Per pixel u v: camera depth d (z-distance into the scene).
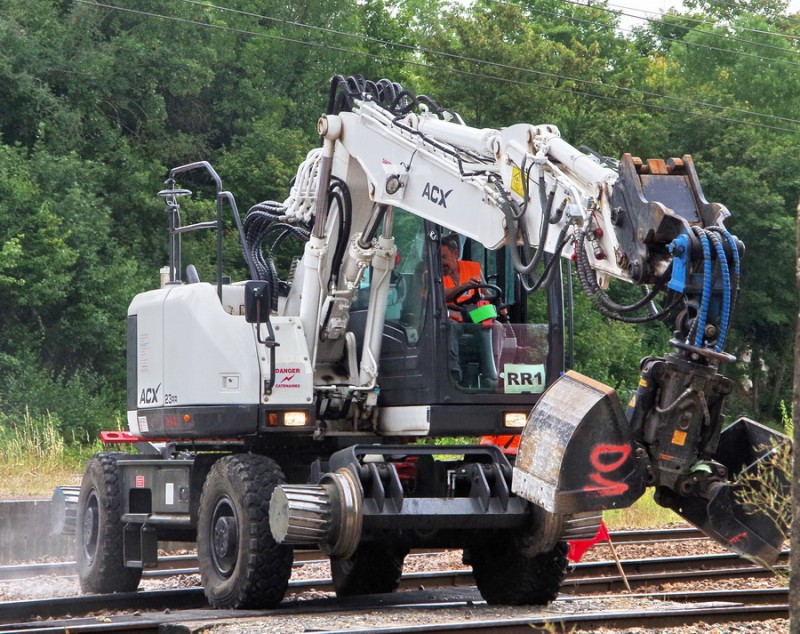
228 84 160.50
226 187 145.00
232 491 37.62
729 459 29.75
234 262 134.50
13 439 87.00
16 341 114.44
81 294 120.88
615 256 28.56
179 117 154.62
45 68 130.38
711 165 164.88
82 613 39.09
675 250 26.62
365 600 41.53
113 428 112.12
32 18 133.25
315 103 171.00
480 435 38.97
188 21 136.25
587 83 161.88
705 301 26.47
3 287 113.12
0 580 49.69
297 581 45.88
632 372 144.50
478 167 35.88
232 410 39.59
